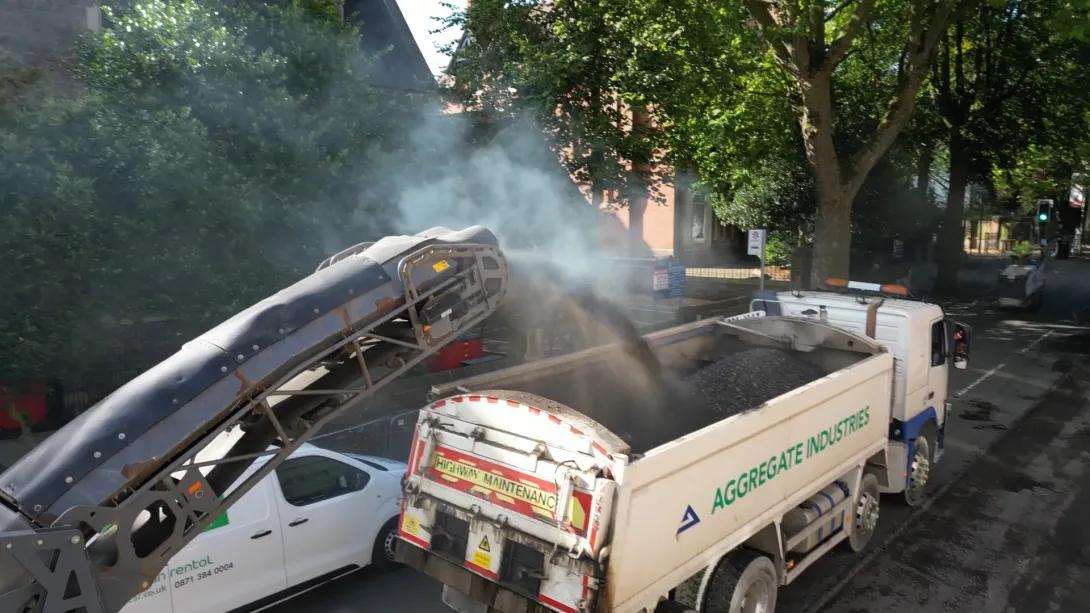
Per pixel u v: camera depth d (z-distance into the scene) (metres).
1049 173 37.81
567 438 4.40
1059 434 11.53
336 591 6.61
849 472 7.05
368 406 10.62
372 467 6.98
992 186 31.61
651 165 13.64
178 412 4.02
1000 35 23.42
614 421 6.00
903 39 21.64
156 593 5.21
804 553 6.35
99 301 7.16
